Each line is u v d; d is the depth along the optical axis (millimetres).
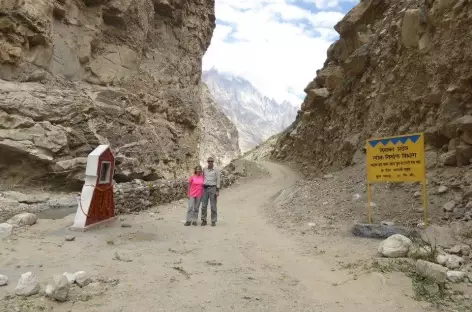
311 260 6086
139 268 5281
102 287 4391
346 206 9820
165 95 35312
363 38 26047
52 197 18375
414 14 13664
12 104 19750
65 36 25984
